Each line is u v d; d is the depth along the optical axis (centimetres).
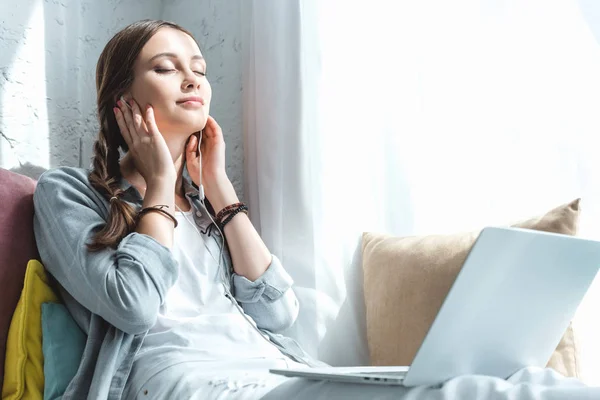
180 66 154
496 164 169
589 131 158
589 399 81
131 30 155
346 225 184
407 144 181
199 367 125
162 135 154
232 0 208
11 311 142
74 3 190
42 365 136
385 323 162
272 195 185
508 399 85
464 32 175
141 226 135
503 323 99
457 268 153
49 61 182
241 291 155
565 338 141
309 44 188
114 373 128
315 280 178
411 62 182
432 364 93
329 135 185
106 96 154
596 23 154
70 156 186
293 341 158
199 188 161
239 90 205
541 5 165
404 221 181
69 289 135
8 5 174
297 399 102
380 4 186
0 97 170
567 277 103
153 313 127
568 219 144
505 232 90
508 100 168
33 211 150
